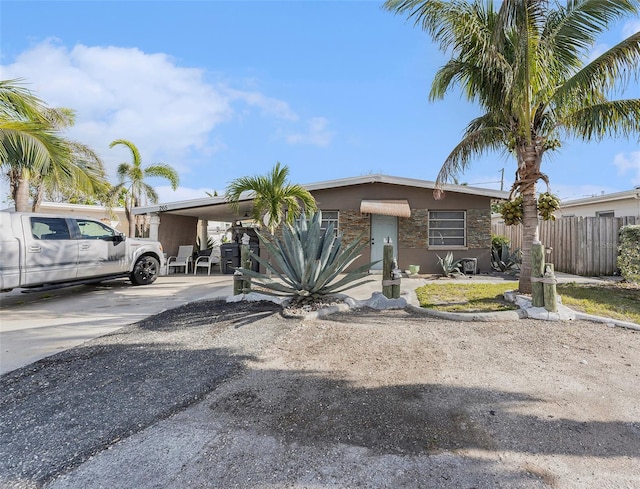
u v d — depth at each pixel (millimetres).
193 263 14359
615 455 2205
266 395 3006
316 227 6668
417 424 2547
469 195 12586
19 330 5121
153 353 4027
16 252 6941
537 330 5012
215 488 1903
